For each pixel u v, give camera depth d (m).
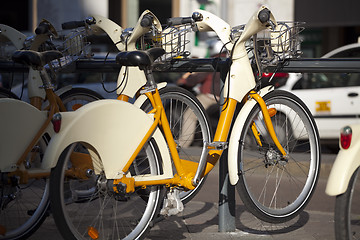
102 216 4.68
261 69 4.96
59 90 5.54
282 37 4.98
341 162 3.81
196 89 9.31
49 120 4.61
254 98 4.95
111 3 17.98
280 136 5.31
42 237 5.09
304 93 10.35
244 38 4.80
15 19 18.45
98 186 4.40
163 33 5.08
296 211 5.20
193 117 5.27
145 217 4.69
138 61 4.37
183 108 5.25
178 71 5.34
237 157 4.80
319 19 17.58
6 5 18.48
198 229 5.39
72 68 5.71
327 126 10.28
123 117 4.36
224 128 4.87
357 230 3.92
